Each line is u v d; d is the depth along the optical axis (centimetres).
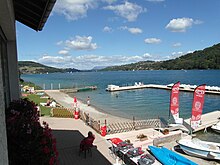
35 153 368
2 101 162
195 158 1538
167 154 1323
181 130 2014
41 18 586
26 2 525
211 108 3788
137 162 1174
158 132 1862
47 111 2600
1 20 475
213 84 7875
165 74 17050
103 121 2598
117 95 5556
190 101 4394
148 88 6994
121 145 1284
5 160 167
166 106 3925
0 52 561
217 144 1602
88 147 1108
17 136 366
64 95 5234
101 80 12512
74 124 1838
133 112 3406
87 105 3881
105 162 1055
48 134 410
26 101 673
